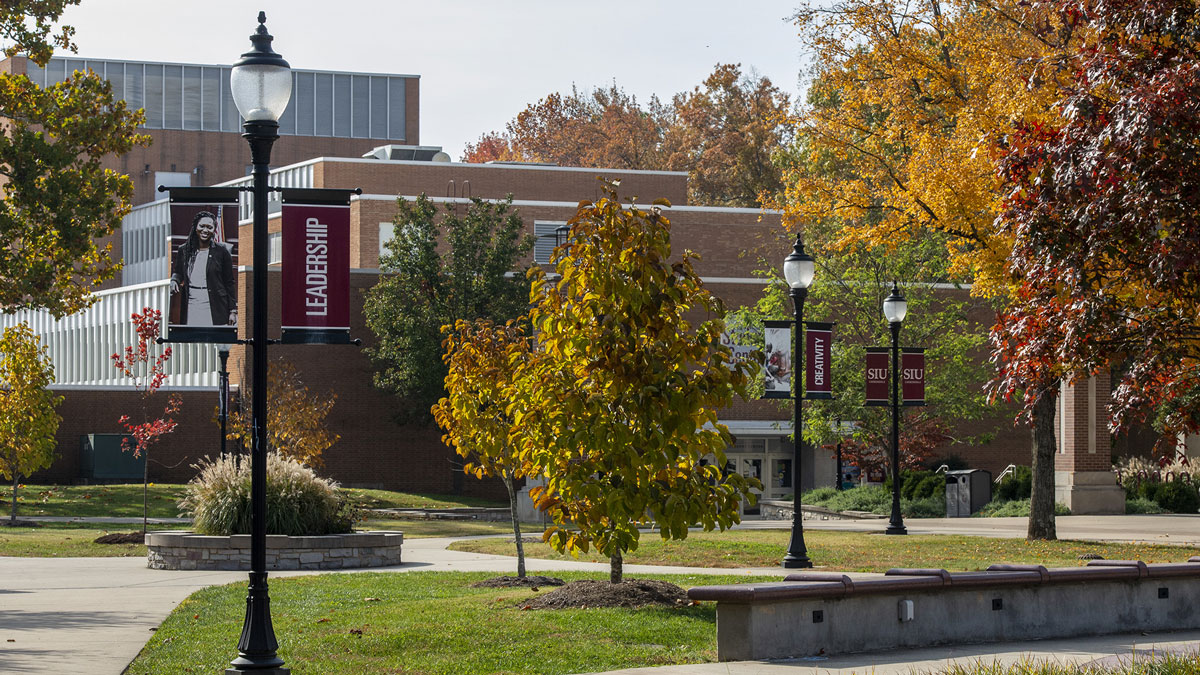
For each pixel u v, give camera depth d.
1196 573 14.22
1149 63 9.50
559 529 11.49
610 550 11.38
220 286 10.46
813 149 30.86
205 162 87.38
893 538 25.45
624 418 10.91
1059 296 9.98
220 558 21.09
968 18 26.08
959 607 12.69
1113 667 10.62
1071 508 35.78
